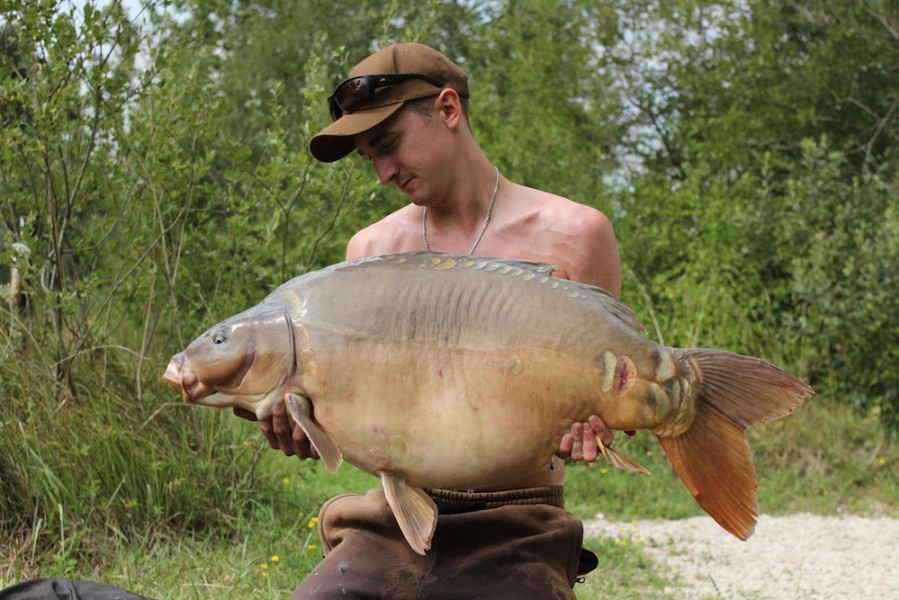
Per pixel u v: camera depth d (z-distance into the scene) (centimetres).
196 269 611
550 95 1380
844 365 992
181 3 637
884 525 744
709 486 230
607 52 1437
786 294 1090
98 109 568
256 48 1666
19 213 590
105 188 613
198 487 545
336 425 229
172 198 589
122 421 546
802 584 586
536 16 1470
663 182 1331
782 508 791
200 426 568
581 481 809
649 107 1472
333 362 228
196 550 511
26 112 570
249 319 233
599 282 274
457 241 282
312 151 270
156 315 597
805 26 1406
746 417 229
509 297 229
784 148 1314
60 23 530
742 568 619
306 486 661
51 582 321
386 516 270
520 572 256
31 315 559
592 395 225
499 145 1243
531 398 225
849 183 1328
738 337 991
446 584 257
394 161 267
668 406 227
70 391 543
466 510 270
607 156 1447
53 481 495
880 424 923
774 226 1088
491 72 1535
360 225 1075
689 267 1073
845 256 1009
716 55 1423
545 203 279
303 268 618
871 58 1351
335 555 270
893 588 580
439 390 226
